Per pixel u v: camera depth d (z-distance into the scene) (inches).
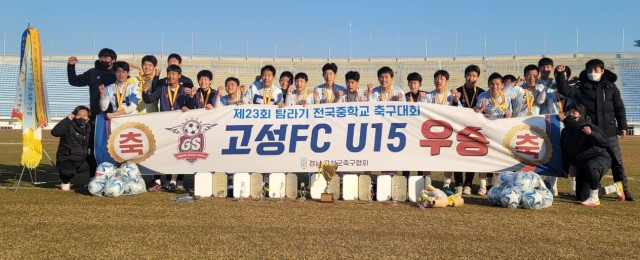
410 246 194.5
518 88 341.7
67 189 331.6
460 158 314.0
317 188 303.6
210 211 261.1
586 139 291.6
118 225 226.5
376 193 301.9
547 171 308.3
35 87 333.7
